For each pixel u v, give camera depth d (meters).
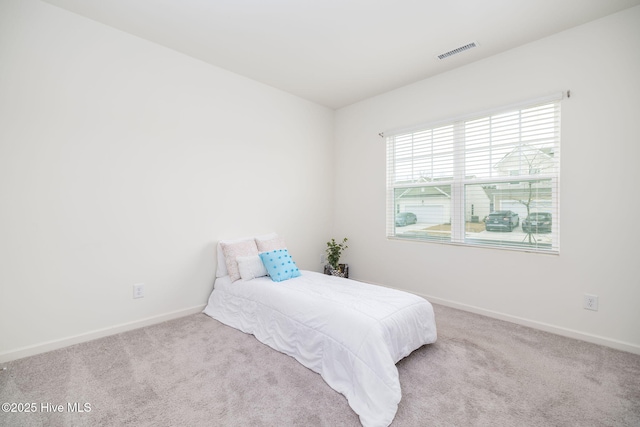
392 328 1.73
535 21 2.14
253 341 2.20
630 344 2.03
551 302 2.37
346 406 1.48
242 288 2.52
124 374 1.74
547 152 2.39
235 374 1.76
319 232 3.95
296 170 3.64
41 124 1.98
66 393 1.56
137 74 2.39
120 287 2.34
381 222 3.56
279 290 2.27
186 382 1.67
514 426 1.34
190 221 2.73
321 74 3.03
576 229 2.25
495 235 2.70
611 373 1.76
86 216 2.17
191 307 2.75
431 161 3.12
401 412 1.43
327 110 4.02
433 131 3.09
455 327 2.44
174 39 2.41
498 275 2.64
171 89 2.58
